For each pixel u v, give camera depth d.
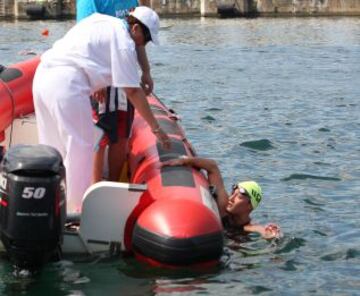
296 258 7.07
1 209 5.90
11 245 5.94
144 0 8.20
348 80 21.20
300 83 20.66
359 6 48.62
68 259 6.64
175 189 6.82
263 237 7.59
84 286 6.13
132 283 6.20
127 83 6.71
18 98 8.43
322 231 7.91
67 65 6.83
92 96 7.45
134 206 6.66
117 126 7.46
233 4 49.34
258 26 42.41
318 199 9.18
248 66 24.91
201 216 6.47
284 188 9.70
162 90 19.19
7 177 5.86
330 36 35.84
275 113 15.72
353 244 7.50
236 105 16.81
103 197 6.62
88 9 7.67
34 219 5.83
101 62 6.83
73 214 6.68
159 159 7.45
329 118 15.14
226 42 33.81
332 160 11.38
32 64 8.80
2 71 8.62
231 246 7.32
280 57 27.53
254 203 7.79
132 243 6.61
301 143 12.66
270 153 11.87
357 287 6.42
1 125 8.12
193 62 26.09
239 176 10.31
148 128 8.30
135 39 6.95
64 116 6.79
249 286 6.31
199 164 7.59
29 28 43.09
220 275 6.49
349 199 9.20
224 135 13.25
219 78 21.69
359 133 13.57
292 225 8.12
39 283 6.16
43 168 5.83
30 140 8.50
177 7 50.25
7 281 6.17
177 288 6.16
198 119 14.92
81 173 6.85
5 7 50.62
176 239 6.29
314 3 49.09
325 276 6.64
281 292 6.25
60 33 39.47
